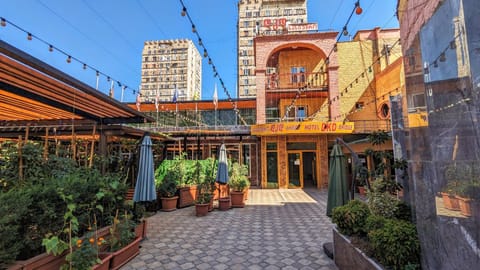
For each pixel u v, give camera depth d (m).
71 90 4.11
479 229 1.42
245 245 4.26
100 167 5.61
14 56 2.68
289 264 3.47
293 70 13.64
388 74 11.80
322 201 8.55
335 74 12.16
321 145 11.66
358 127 12.52
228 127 12.92
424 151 1.98
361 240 2.92
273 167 11.98
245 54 43.97
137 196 4.58
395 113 3.88
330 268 3.33
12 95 4.23
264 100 12.27
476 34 1.45
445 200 1.70
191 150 13.66
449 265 1.66
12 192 2.71
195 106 15.09
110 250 3.43
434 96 1.82
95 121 6.36
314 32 13.24
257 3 45.72
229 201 7.36
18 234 2.66
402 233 2.25
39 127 6.14
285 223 5.72
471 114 1.46
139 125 14.86
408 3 2.25
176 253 3.91
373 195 3.29
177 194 7.74
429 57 1.88
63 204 3.14
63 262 2.99
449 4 1.65
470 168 1.47
